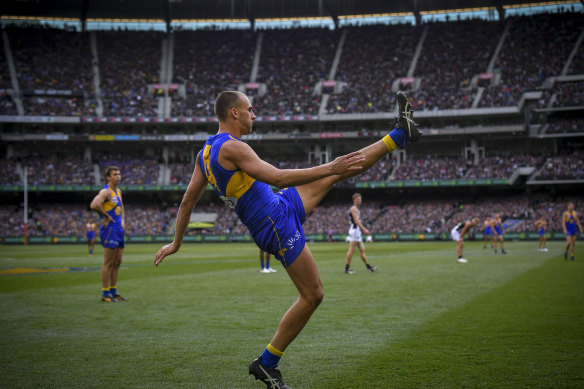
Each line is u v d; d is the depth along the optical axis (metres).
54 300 10.20
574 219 19.72
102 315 8.22
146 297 10.49
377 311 8.22
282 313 8.27
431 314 7.87
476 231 48.97
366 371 4.77
